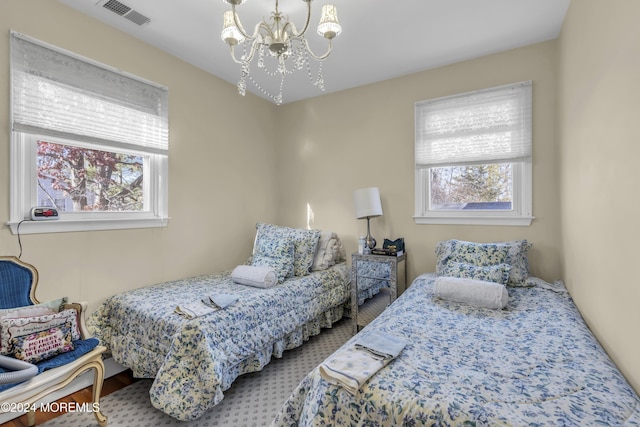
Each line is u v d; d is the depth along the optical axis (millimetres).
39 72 1906
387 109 3189
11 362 1422
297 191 3779
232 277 2705
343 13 2127
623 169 1168
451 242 2652
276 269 2746
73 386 2031
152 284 2549
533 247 2562
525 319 1704
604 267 1387
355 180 3391
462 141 2809
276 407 1861
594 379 1100
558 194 2410
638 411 928
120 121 2314
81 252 2121
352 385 1068
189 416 1618
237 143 3350
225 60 2797
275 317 2293
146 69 2486
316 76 3111
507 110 2635
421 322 1677
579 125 1760
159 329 1876
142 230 2486
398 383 1084
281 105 3869
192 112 2865
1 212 1780
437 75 2930
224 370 1820
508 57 2629
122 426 1695
